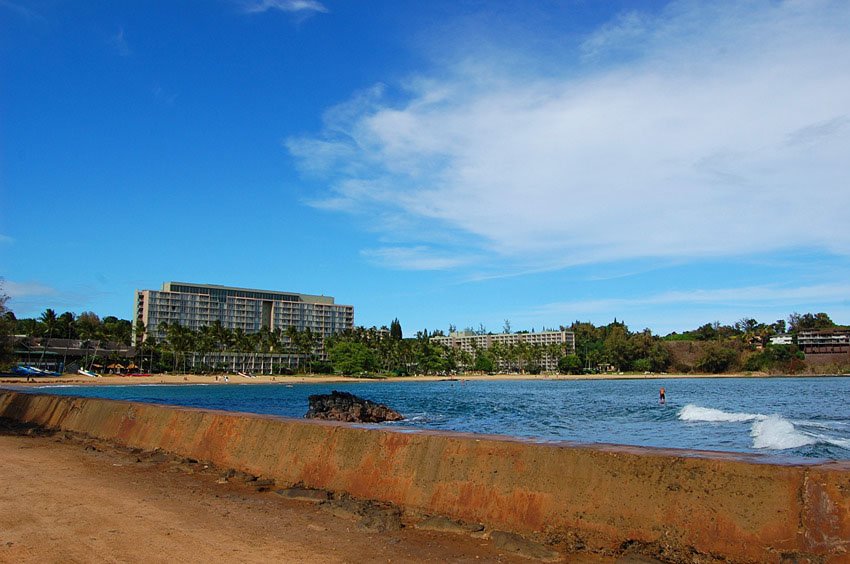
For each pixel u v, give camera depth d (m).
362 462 7.82
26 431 15.28
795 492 4.92
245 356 168.88
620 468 5.85
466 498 6.65
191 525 6.53
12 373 111.81
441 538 6.04
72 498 7.82
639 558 5.10
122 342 144.62
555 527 5.94
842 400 62.38
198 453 10.41
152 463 10.27
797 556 4.67
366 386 136.25
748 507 5.08
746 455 5.71
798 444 23.97
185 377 133.62
